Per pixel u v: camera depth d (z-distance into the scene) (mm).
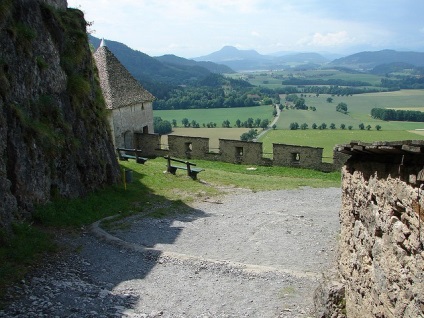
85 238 12281
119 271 10328
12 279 8742
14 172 11867
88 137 16625
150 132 36188
